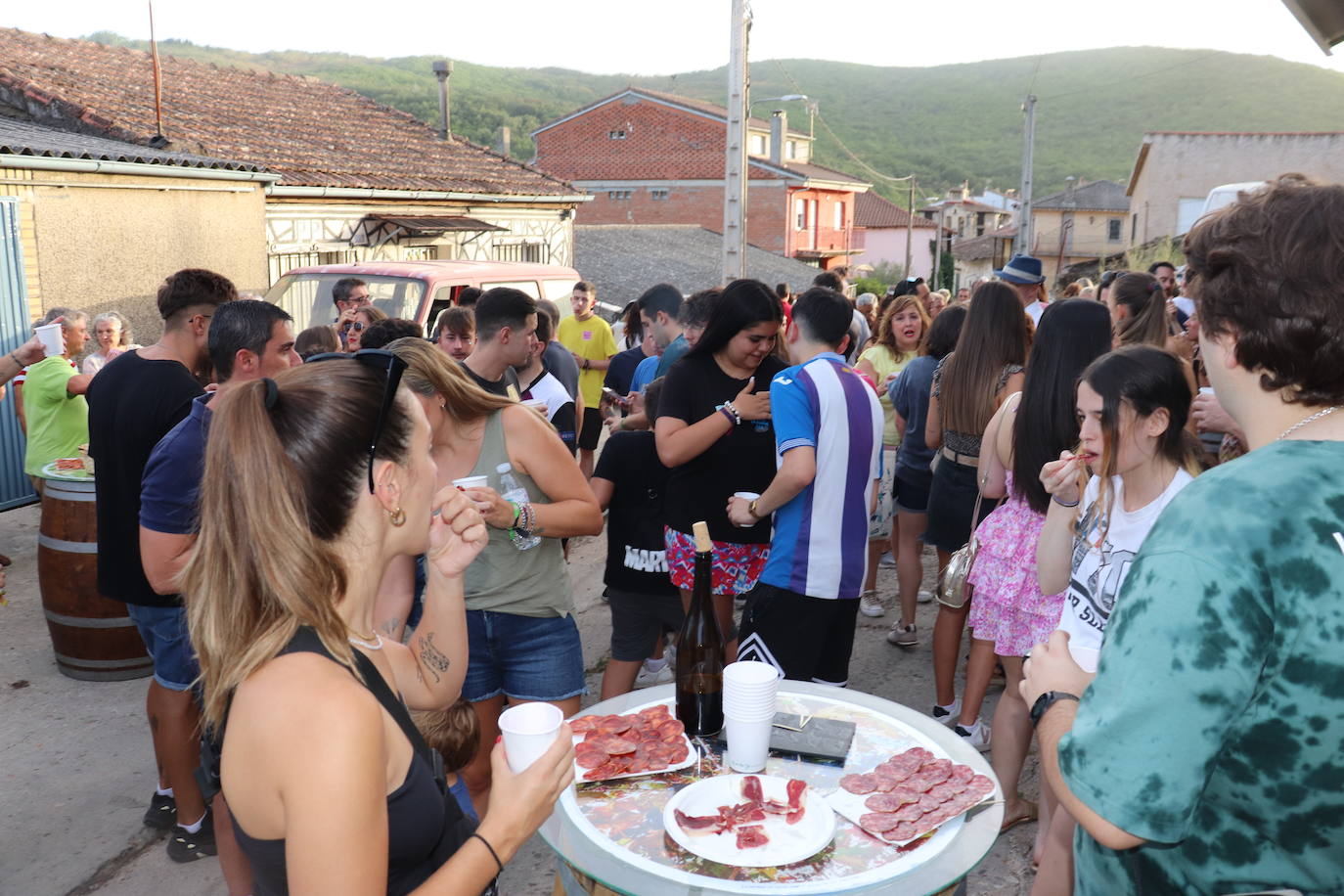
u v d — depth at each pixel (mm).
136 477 2988
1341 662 1013
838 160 145000
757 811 1801
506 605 2830
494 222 16328
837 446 3002
